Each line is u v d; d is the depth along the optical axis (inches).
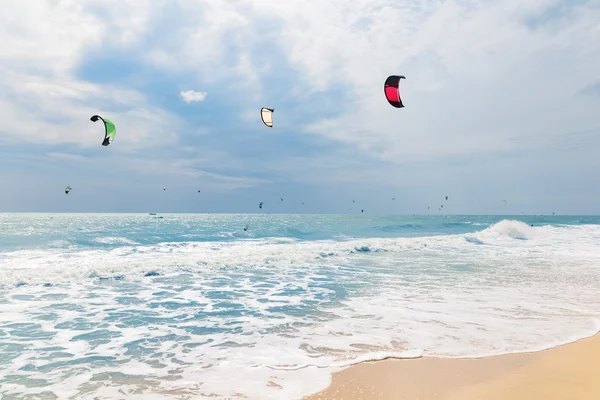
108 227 1513.3
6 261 579.8
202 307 324.8
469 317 287.0
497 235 1069.8
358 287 403.9
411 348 222.7
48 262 565.9
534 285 411.2
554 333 250.4
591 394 165.5
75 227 1505.9
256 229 1386.6
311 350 220.5
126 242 916.6
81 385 176.9
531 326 264.7
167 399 161.5
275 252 645.9
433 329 258.1
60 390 171.6
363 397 162.7
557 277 461.1
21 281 407.5
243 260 563.8
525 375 185.6
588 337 243.1
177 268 510.0
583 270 514.0
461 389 170.7
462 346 226.4
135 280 443.8
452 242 914.7
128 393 167.9
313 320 283.1
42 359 210.7
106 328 267.4
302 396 163.2
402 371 189.9
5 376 187.8
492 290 384.8
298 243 914.1
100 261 571.8
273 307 323.0
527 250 775.1
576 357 209.8
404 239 929.5
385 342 233.0
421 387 172.4
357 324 271.3
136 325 274.5
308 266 554.9
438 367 195.3
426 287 402.6
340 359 206.2
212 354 216.4
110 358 211.8
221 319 288.4
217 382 178.5
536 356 211.0
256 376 184.9
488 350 219.9
